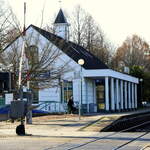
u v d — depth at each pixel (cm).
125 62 10775
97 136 2159
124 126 3036
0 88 2250
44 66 3484
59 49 3775
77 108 4475
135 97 6594
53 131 2431
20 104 2145
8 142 1892
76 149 1616
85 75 4828
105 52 9206
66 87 4841
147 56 11025
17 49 3475
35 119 3334
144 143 1819
